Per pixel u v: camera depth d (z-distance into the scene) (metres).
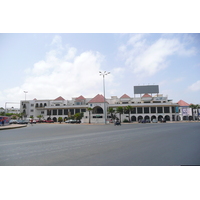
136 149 8.54
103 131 20.16
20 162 6.38
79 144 10.30
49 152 8.02
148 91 69.94
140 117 64.75
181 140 11.56
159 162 6.27
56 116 69.00
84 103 73.12
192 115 69.75
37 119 69.75
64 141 11.73
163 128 22.98
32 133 18.48
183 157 6.91
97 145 9.85
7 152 8.12
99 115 60.88
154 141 11.21
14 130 23.34
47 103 76.62
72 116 62.72
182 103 81.12
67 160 6.59
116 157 6.96
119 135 15.12
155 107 63.75
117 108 58.69
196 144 9.90
